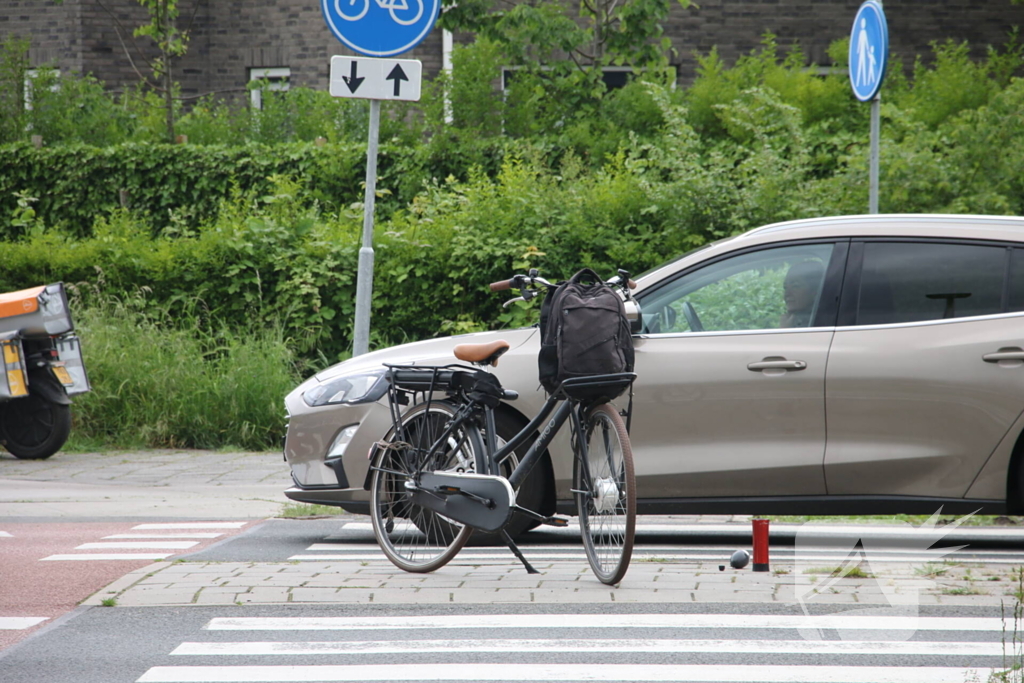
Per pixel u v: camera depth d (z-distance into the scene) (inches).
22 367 1695.4
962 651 749.9
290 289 1945.1
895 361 1029.2
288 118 2613.2
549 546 1109.7
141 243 2010.3
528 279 949.8
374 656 741.9
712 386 1041.5
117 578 967.0
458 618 833.5
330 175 2389.3
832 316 1053.2
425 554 991.0
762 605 866.1
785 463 1034.7
